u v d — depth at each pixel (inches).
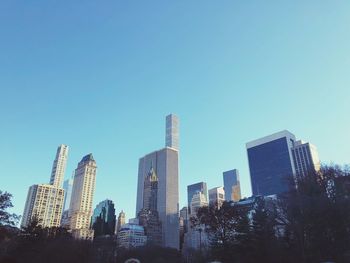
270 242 2699.3
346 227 2502.5
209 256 3376.0
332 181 2859.3
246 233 2842.0
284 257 2571.4
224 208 3142.2
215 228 3112.7
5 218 2736.2
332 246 2475.4
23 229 3690.9
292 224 2635.3
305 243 2556.6
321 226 2536.9
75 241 4116.6
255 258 2689.5
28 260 3432.6
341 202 2554.1
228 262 2842.0
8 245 3361.2
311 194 2797.7
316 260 2406.5
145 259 5027.1
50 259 3604.8
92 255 4269.2
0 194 2778.1
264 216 2842.0
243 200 4121.6
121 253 5002.5
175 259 5137.8
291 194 2837.1
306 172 3117.6
